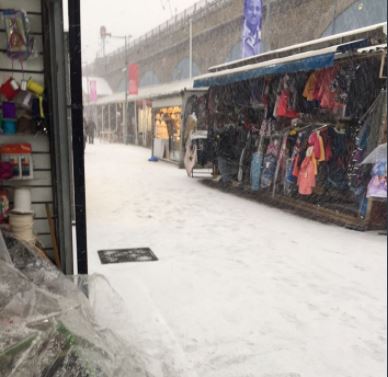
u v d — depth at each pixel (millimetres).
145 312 2863
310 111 7551
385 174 5500
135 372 1324
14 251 2018
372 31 5891
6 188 2939
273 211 7371
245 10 10648
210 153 10891
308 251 5078
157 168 13477
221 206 7707
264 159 8180
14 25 2621
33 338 1213
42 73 2822
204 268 4391
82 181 2613
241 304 3531
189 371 1986
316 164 6535
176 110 14484
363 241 5539
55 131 2746
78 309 1493
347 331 3127
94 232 5703
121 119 28703
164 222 6391
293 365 2672
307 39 16812
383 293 3826
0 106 2766
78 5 2404
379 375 2588
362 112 6359
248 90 9117
